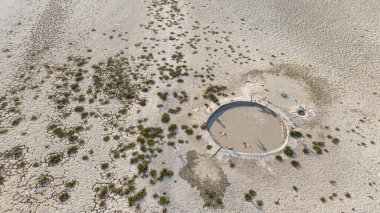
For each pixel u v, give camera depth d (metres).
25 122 23.84
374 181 21.48
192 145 22.86
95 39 31.62
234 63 29.75
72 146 22.50
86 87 26.78
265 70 29.25
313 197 20.45
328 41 33.16
